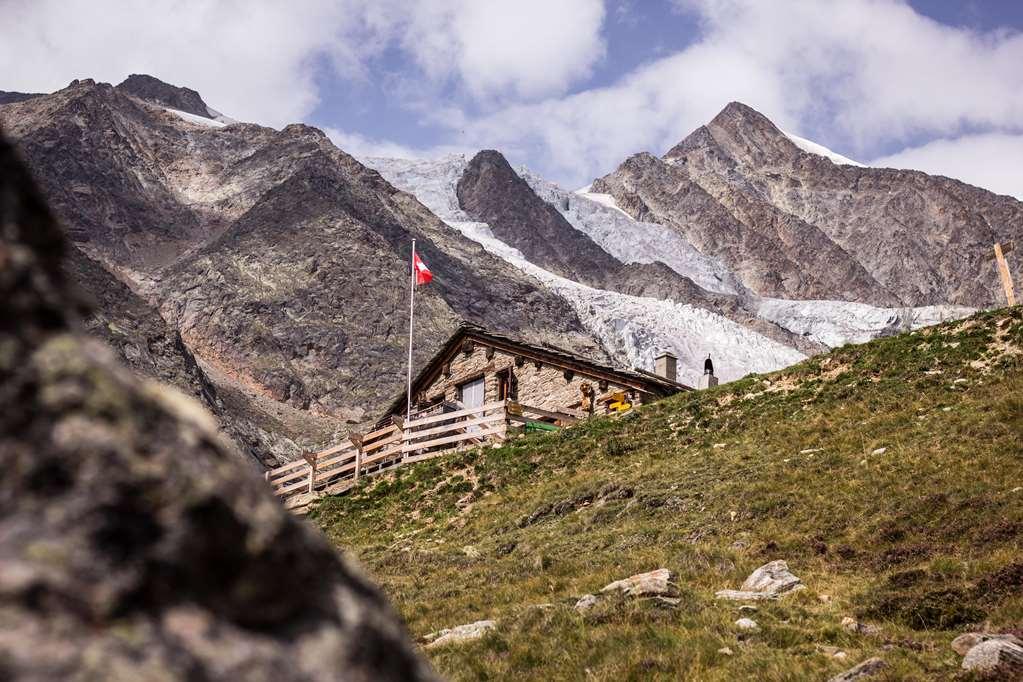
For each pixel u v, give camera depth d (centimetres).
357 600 205
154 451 186
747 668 1502
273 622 189
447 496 3941
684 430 3784
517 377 5262
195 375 12769
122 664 164
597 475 3609
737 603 1834
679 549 2434
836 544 2306
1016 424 2728
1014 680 1333
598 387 4953
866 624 1689
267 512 198
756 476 2975
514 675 1590
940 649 1526
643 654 1584
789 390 3831
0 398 179
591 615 1767
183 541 181
